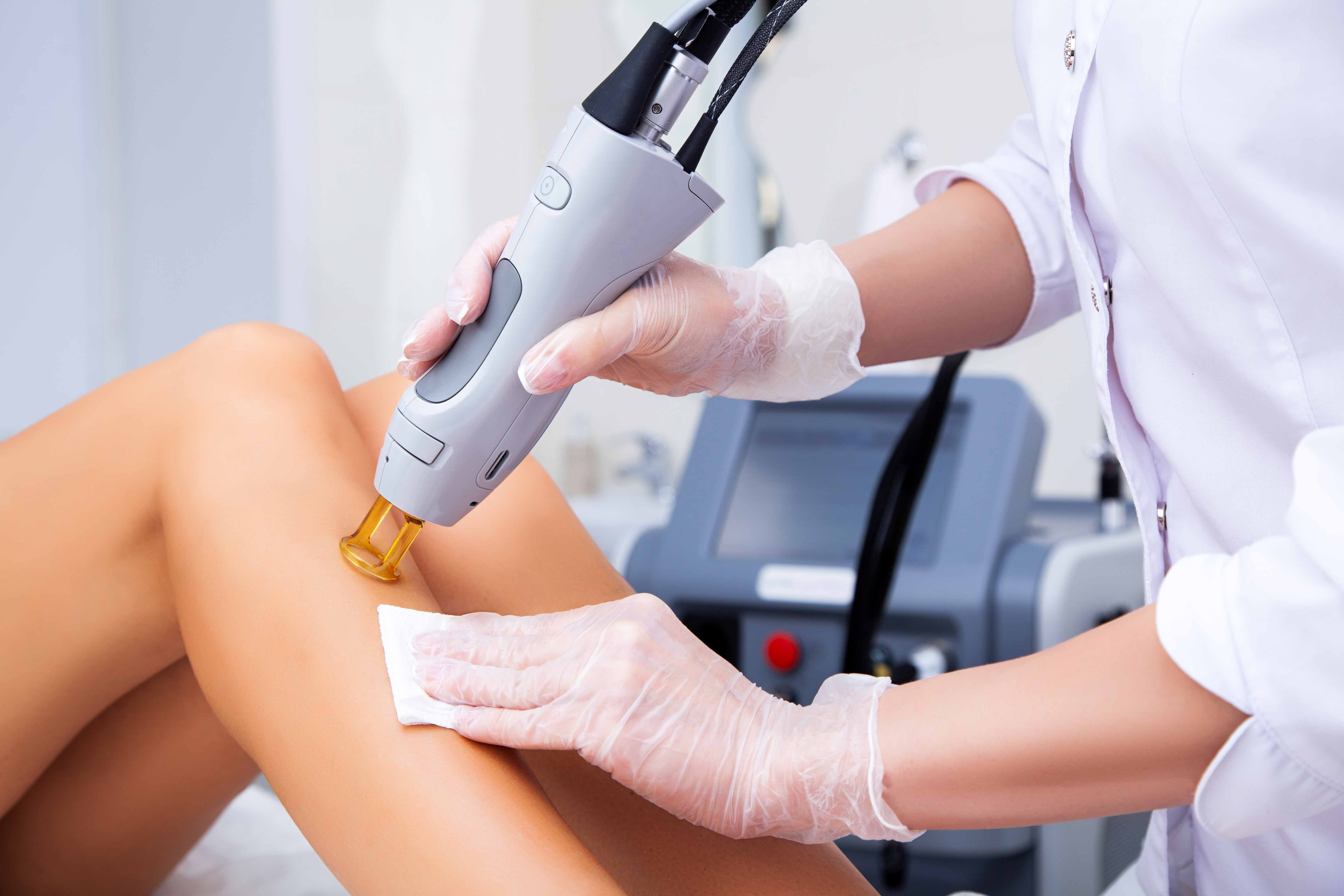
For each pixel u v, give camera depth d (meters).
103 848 0.80
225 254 2.43
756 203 2.26
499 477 0.57
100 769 0.78
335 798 0.54
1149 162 0.59
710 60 0.54
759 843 0.63
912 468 1.07
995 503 1.30
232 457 0.63
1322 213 0.53
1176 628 0.47
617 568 1.52
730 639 1.42
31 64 2.47
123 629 0.69
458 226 2.65
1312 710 0.44
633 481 2.51
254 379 0.68
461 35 2.63
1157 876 0.73
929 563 1.33
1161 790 0.49
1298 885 0.63
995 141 1.96
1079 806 0.50
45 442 0.69
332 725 0.55
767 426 1.55
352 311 2.51
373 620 0.58
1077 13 0.65
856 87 2.11
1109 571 1.34
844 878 0.63
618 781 0.59
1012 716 0.50
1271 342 0.56
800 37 2.18
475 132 2.66
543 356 0.53
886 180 2.05
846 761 0.52
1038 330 0.87
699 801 0.54
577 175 0.53
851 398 1.51
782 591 1.36
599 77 2.54
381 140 2.54
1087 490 1.86
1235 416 0.61
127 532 0.67
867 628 1.09
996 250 0.83
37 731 0.70
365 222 2.52
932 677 0.55
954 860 1.27
